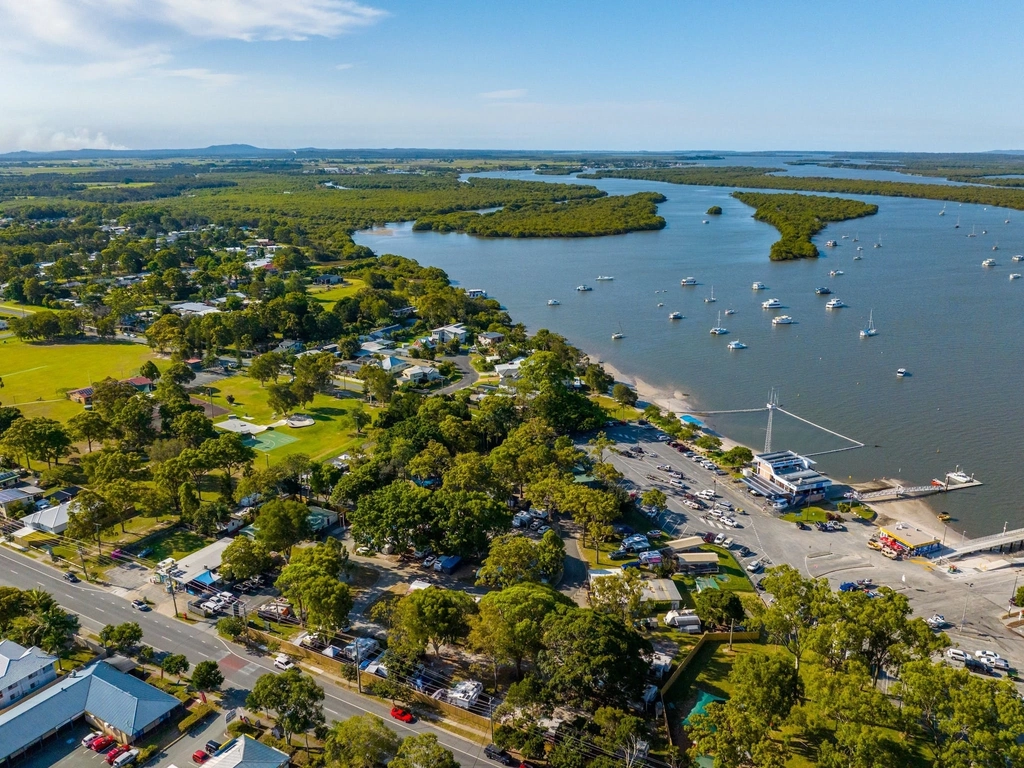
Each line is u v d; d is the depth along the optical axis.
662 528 181.62
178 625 141.12
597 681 111.69
